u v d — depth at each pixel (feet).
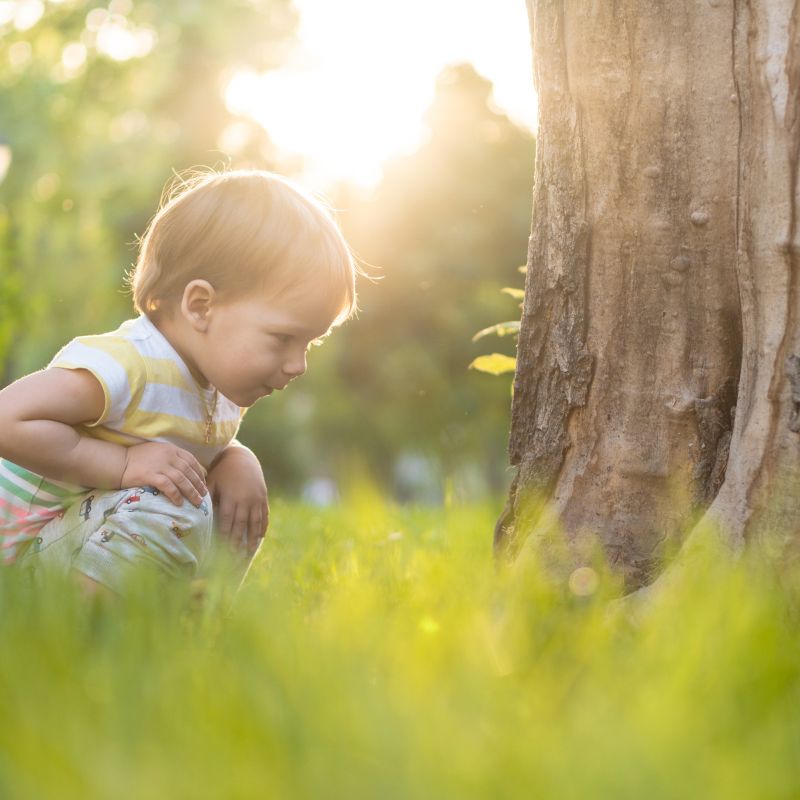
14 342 42.96
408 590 8.37
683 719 3.99
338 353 71.05
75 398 8.05
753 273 7.90
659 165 8.67
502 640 5.62
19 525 8.32
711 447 8.60
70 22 58.85
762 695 4.73
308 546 13.43
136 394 8.30
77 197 57.06
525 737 3.81
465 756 3.47
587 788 3.27
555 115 9.03
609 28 8.70
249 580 9.77
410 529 16.90
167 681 4.27
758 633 5.37
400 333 72.28
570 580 8.32
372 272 71.97
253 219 8.48
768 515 7.58
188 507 8.17
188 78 65.51
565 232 9.04
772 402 7.70
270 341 8.57
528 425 9.49
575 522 8.99
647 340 8.82
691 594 6.15
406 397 72.08
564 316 9.10
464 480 19.24
